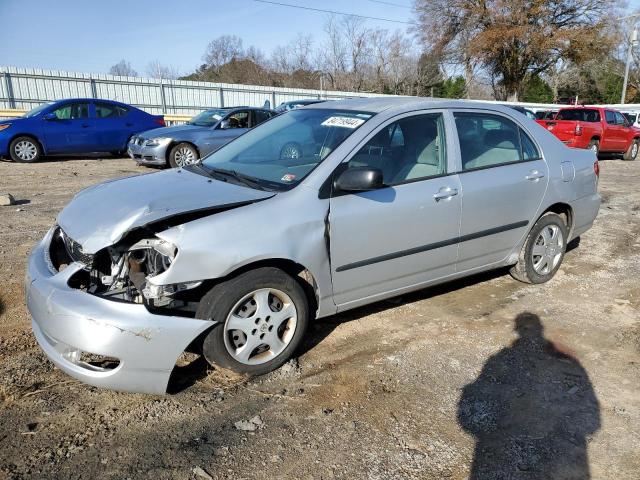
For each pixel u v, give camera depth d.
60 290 2.78
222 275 2.86
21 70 20.80
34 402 2.88
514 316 4.21
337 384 3.17
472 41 35.34
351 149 3.45
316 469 2.48
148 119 13.98
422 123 3.87
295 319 3.24
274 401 2.98
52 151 12.72
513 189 4.26
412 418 2.88
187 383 3.11
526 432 2.79
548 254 4.84
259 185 3.35
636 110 30.39
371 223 3.43
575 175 4.82
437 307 4.34
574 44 34.41
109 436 2.65
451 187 3.84
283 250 3.03
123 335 2.64
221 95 25.97
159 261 2.82
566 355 3.62
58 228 3.47
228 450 2.58
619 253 6.07
